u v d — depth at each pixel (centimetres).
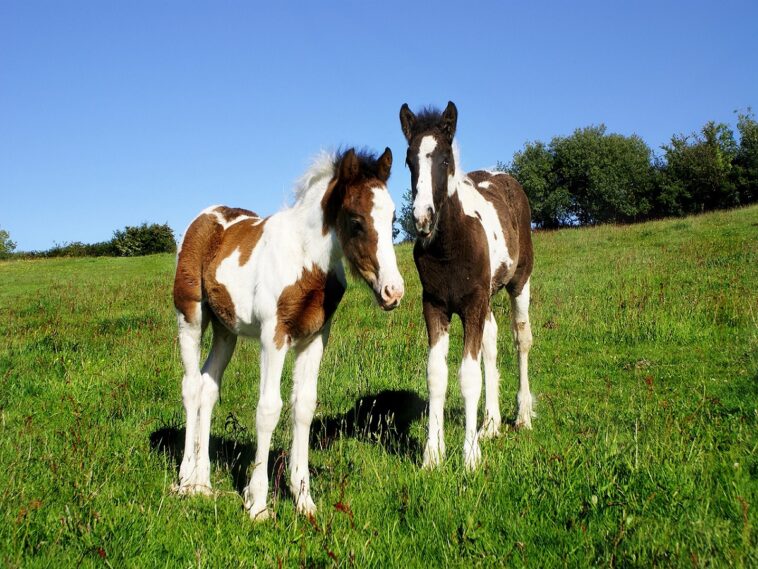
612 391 664
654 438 439
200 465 435
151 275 2273
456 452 466
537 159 5747
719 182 4738
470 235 490
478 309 502
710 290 1134
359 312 1112
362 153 401
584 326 968
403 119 530
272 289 395
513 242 604
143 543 327
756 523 312
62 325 1148
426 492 378
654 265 1469
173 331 1045
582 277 1420
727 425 477
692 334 881
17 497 366
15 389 662
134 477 429
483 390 690
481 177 661
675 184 5000
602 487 350
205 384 463
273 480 442
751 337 817
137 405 625
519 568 296
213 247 459
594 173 5425
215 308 450
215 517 367
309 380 409
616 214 5588
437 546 321
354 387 690
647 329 908
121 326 1112
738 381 638
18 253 4556
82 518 339
